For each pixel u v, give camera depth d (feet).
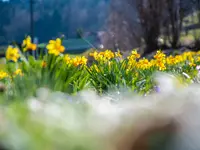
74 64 10.84
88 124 5.87
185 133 5.27
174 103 5.97
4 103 7.66
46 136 5.37
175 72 13.08
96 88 10.81
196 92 6.63
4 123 5.93
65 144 5.22
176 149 5.18
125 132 5.58
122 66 11.96
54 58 9.02
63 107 6.64
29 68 8.77
